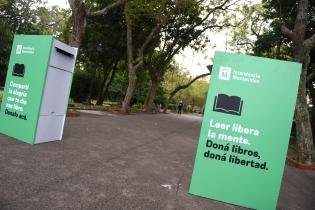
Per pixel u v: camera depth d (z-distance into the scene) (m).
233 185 5.09
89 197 4.23
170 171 6.57
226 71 5.07
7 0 26.31
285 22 18.44
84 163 5.91
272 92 4.98
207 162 5.16
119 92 39.81
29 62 6.94
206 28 27.27
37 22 30.27
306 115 10.96
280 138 4.97
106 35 26.05
